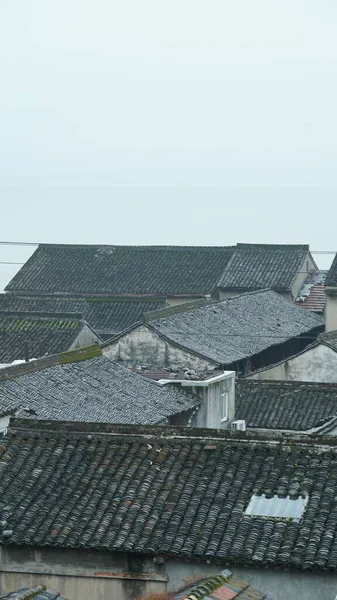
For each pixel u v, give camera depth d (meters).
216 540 23.14
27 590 21.92
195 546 23.11
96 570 23.77
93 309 73.50
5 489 25.16
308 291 83.06
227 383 46.44
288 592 22.56
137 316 72.50
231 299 69.38
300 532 23.02
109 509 24.36
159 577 23.34
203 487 24.59
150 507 24.31
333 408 48.16
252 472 24.80
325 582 22.38
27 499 24.86
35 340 58.84
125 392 40.41
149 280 82.81
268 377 56.31
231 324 64.38
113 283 82.88
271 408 48.62
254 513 23.69
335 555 22.28
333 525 23.06
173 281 82.38
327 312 72.38
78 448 26.23
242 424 46.41
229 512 23.83
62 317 60.69
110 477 25.28
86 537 23.70
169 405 41.12
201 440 25.81
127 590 23.61
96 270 84.75
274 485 24.34
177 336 57.44
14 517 24.39
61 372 39.50
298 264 83.00
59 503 24.67
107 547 23.44
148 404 40.22
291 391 49.50
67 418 35.53
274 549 22.69
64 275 84.44
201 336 59.50
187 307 62.91
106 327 71.38
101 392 39.41
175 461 25.48
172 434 26.03
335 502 23.62
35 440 26.59
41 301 75.06
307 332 70.88
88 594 23.81
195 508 24.08
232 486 24.50
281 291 80.38
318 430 37.75
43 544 23.75
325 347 55.50
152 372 47.91
